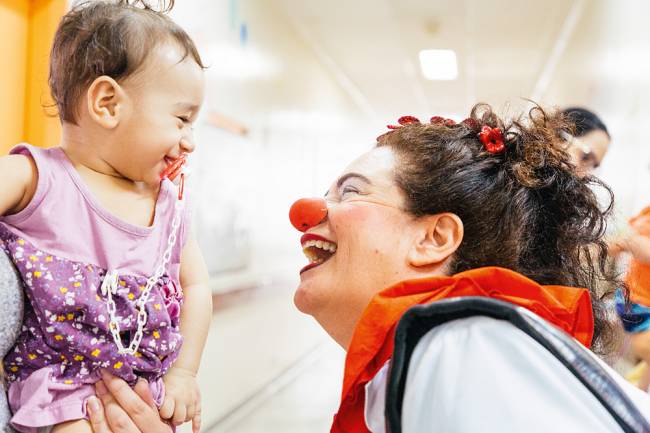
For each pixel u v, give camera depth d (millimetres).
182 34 1088
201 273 1256
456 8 5816
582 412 736
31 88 1720
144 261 1057
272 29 5648
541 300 898
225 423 3824
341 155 9422
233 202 4379
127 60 1003
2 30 1634
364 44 7109
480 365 778
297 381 5473
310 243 1170
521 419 728
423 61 7742
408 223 1072
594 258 1228
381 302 914
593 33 5371
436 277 927
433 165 1092
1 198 924
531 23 6168
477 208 1057
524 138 1154
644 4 3707
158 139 1044
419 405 805
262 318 4945
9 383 982
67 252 972
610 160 4727
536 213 1085
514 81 8586
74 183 998
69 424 964
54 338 956
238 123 4516
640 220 2215
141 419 1001
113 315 982
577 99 6094
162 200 1121
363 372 919
